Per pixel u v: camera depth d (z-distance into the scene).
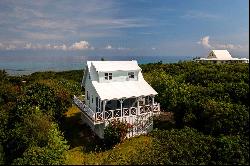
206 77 45.78
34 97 39.78
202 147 29.19
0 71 72.75
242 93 35.66
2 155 30.89
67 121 42.53
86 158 30.52
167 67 64.19
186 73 51.59
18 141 31.44
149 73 58.91
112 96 34.78
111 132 32.56
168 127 36.69
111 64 39.06
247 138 29.16
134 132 35.59
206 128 32.62
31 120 32.34
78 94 55.44
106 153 31.47
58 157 28.50
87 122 40.50
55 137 30.97
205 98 36.03
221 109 32.28
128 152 30.59
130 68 39.34
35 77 77.12
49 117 36.72
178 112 36.25
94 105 38.09
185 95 38.44
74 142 35.31
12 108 39.06
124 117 35.22
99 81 37.47
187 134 32.31
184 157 28.25
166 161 27.81
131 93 36.22
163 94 42.06
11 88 53.62
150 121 36.59
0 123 35.91
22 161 27.38
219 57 82.44
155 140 32.59
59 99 41.41
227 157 26.89
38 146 30.73
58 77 77.62
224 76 43.97
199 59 84.12
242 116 31.05
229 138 28.78
